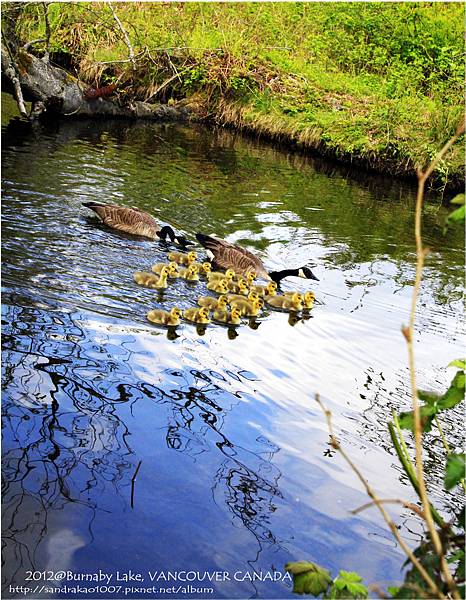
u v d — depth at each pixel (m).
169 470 6.09
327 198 16.23
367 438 7.02
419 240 2.68
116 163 15.94
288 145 21.23
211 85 23.19
